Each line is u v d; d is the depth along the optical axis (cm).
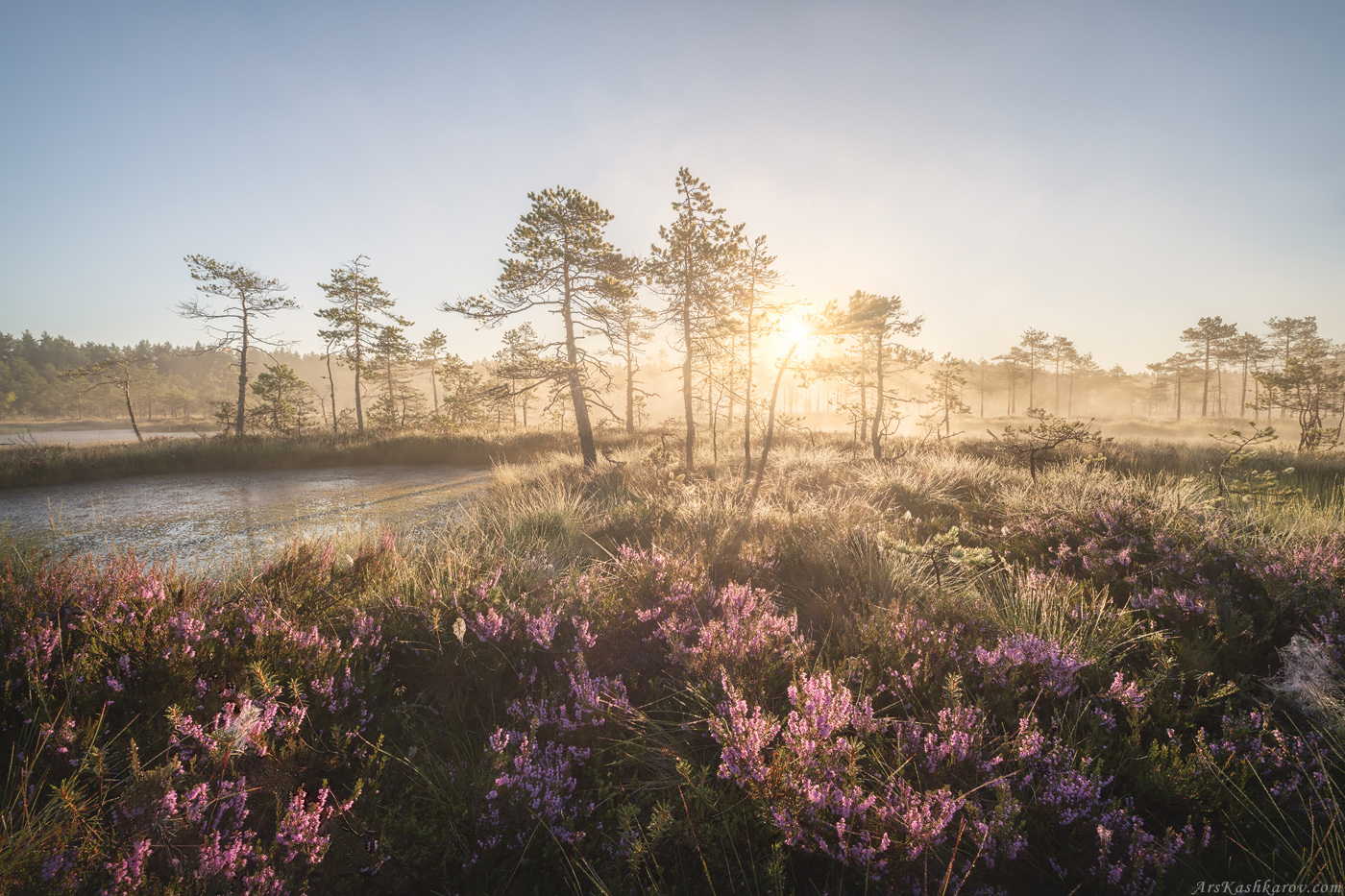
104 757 214
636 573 420
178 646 274
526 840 199
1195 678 288
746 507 748
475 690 304
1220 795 203
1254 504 687
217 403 3173
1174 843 178
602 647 342
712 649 302
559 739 255
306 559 441
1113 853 186
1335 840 184
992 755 231
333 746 242
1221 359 6881
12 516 1059
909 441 2103
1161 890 170
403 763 238
